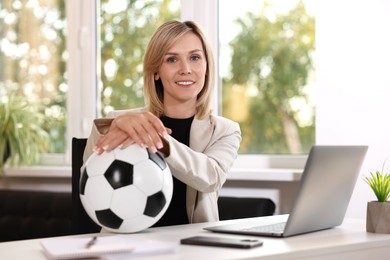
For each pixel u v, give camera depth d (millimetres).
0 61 4234
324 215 1884
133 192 1754
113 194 1750
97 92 3949
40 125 4051
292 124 3303
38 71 4148
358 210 2832
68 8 3998
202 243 1601
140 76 3783
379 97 2812
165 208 1839
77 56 3973
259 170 3180
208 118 2436
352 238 1771
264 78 3377
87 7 3941
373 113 2824
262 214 2832
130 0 3830
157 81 2502
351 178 1942
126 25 3846
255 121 3412
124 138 1801
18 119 3867
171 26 2387
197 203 2299
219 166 2193
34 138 3932
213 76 2443
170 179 1850
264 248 1569
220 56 3502
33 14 4176
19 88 4207
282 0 3328
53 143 4105
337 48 2912
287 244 1641
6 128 3832
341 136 2904
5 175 3939
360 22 2859
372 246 1729
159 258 1432
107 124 2137
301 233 1830
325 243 1671
